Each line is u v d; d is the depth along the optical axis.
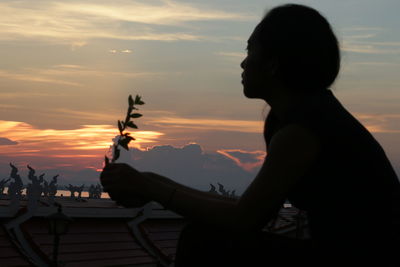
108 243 33.34
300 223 15.88
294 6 2.10
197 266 1.95
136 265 33.28
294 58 2.01
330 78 2.05
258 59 2.09
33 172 29.61
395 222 1.86
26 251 28.58
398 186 1.93
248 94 2.16
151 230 36.59
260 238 1.95
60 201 35.16
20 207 29.11
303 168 1.85
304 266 1.89
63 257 29.78
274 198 1.84
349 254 1.87
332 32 2.07
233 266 1.92
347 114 1.95
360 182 1.84
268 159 1.88
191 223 2.01
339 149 1.85
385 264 1.84
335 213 1.87
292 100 2.05
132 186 1.96
